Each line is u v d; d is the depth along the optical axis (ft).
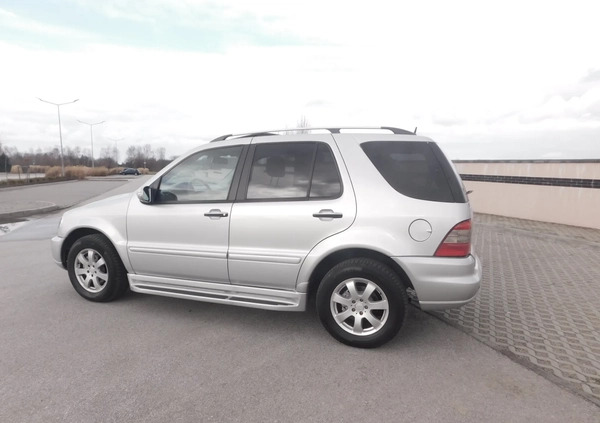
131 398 8.65
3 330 12.07
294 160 11.78
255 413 8.18
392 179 10.89
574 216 31.24
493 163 38.01
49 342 11.28
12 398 8.60
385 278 10.59
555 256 21.99
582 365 10.17
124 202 13.85
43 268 19.34
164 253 12.87
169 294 13.05
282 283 11.59
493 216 37.01
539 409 8.33
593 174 29.73
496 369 9.98
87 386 9.08
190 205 12.64
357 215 10.77
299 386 9.18
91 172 187.11
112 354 10.61
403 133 11.83
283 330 12.23
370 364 10.19
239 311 13.76
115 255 13.98
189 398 8.67
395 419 8.00
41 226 33.63
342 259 11.44
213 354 10.68
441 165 10.89
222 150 12.68
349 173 11.11
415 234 10.48
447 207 10.52
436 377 9.59
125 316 13.23
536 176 33.99
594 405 8.48
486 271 18.98
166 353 10.70
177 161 13.16
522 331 12.25
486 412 8.23
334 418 8.03
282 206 11.44
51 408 8.27
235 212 11.92
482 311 13.87
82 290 14.58
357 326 10.96
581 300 14.93
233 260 11.93
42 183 110.42
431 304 10.61
